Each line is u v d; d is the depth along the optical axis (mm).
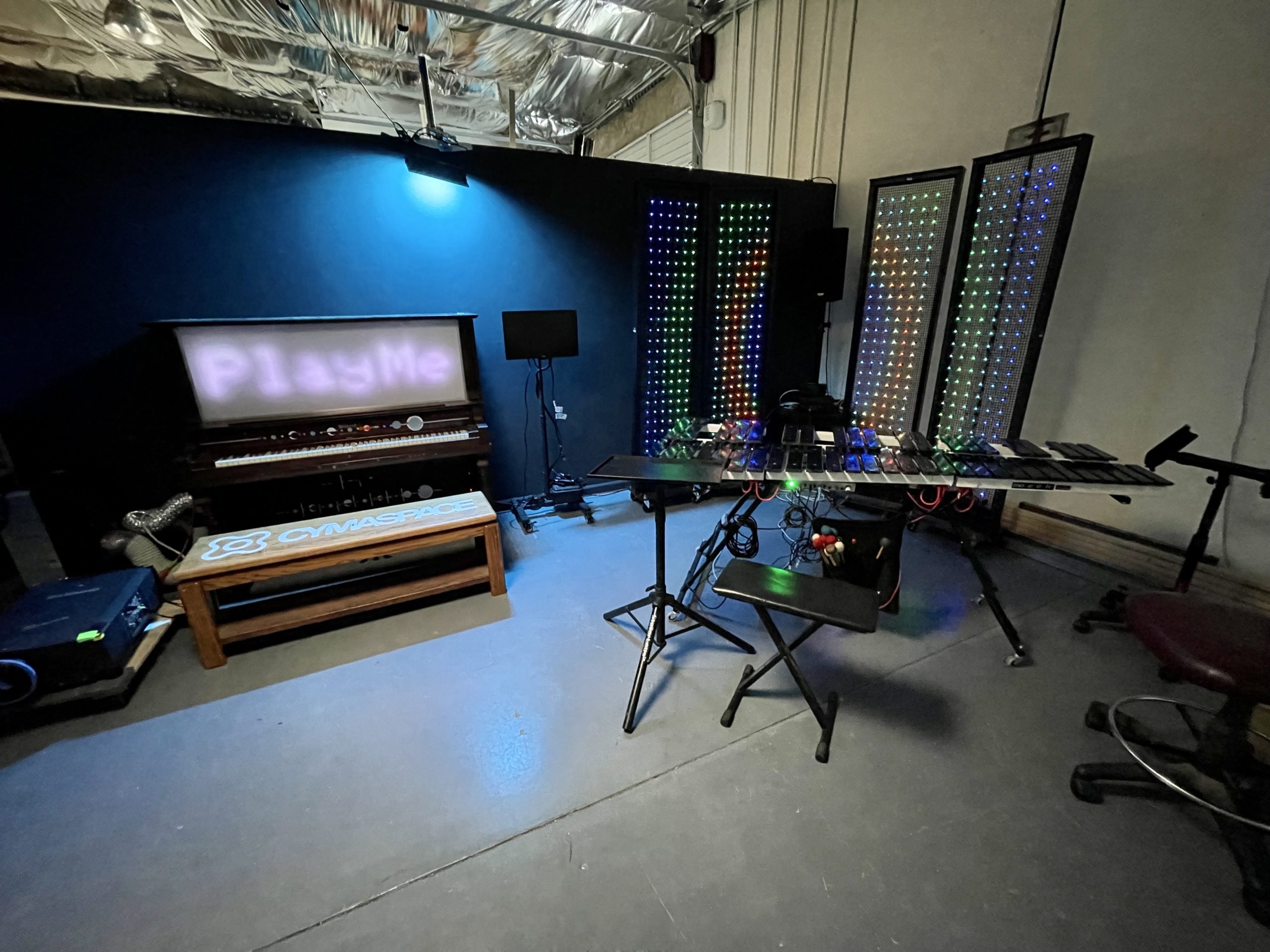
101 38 3049
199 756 1648
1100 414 2594
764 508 3594
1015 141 2742
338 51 3414
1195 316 2221
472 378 2740
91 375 2490
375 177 2750
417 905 1226
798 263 3889
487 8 3121
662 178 3326
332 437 2518
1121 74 2311
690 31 3887
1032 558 2799
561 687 1925
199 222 2506
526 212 3139
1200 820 1400
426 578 2477
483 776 1559
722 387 3676
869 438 2158
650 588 2057
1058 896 1227
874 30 3350
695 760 1604
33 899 1250
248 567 2006
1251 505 2139
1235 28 1971
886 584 2299
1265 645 1263
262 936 1170
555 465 3707
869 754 1618
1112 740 1655
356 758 1629
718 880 1269
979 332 2738
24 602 1979
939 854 1323
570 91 4473
